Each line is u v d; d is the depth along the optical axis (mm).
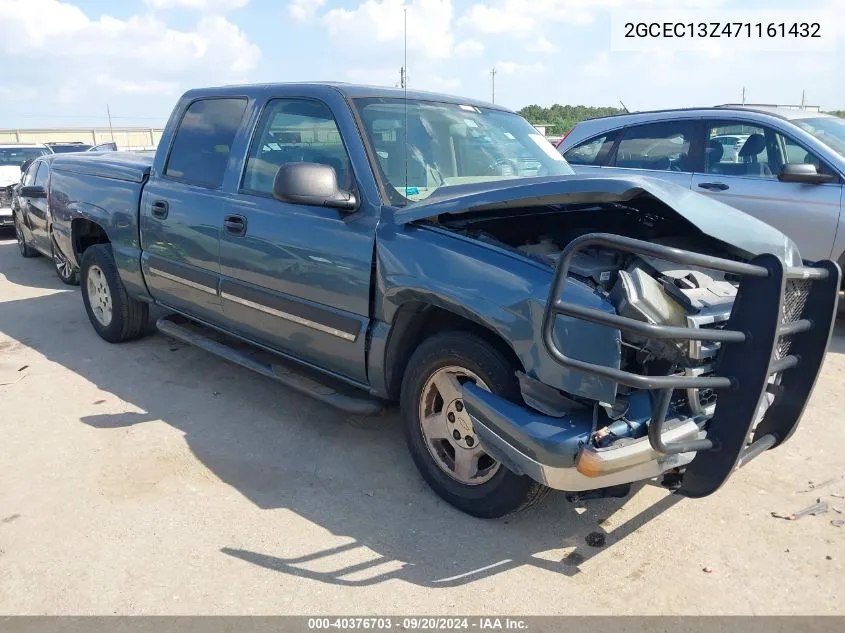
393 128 3822
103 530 3164
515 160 4195
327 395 3912
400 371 3584
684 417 2809
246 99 4406
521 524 3266
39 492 3477
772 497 3525
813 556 3047
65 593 2752
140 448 3955
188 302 4820
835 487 3619
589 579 2883
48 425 4254
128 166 5391
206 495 3477
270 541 3105
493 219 3371
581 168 7590
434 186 3742
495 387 3002
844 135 6570
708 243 3262
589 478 2648
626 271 2775
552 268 2838
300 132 3988
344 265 3553
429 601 2734
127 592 2762
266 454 3916
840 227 5965
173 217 4680
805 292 2990
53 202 6207
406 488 3572
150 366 5281
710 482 2725
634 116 7547
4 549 3021
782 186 6305
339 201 3484
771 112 6656
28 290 8086
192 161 4715
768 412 3146
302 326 3879
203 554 3006
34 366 5312
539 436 2711
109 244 5727
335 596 2754
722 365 2639
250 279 4145
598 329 2615
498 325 2889
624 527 3258
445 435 3361
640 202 3320
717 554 3059
